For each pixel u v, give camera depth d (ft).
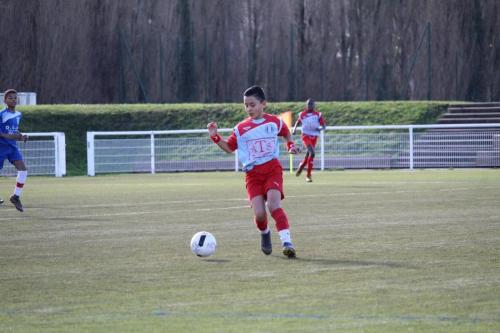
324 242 103.50
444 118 372.79
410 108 382.83
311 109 234.99
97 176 304.71
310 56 530.68
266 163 93.56
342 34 533.55
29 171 311.68
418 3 512.22
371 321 59.93
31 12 471.62
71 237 113.29
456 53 495.41
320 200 167.22
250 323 59.82
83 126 373.61
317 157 323.78
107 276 80.79
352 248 97.66
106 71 488.44
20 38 469.98
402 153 317.01
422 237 106.73
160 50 491.31
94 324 60.13
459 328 57.62
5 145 154.92
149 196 187.93
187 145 326.65
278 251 96.73
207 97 518.37
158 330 58.08
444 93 497.87
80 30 479.41
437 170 299.58
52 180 276.00
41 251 99.50
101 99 488.02
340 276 78.69
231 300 68.13
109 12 488.02
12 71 468.75
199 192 198.29
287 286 73.92
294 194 184.24
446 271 80.69
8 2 469.16
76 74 479.41
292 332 56.95
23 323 60.80
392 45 525.34
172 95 511.40
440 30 498.69
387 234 110.63
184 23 513.45
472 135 310.04
